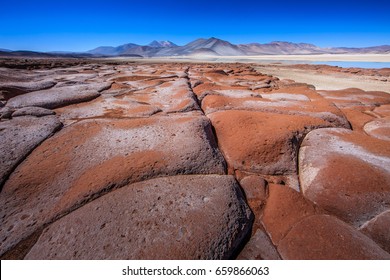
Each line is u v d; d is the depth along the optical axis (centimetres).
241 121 275
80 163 199
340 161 191
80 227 145
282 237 149
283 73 1257
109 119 303
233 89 522
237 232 148
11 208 161
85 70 979
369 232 149
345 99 438
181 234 140
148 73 858
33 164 200
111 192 169
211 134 260
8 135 243
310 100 402
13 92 420
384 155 200
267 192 184
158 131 250
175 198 163
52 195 169
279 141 225
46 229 147
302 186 188
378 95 467
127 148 218
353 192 166
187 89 468
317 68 1620
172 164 194
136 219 147
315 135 244
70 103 383
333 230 145
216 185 176
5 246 139
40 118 296
